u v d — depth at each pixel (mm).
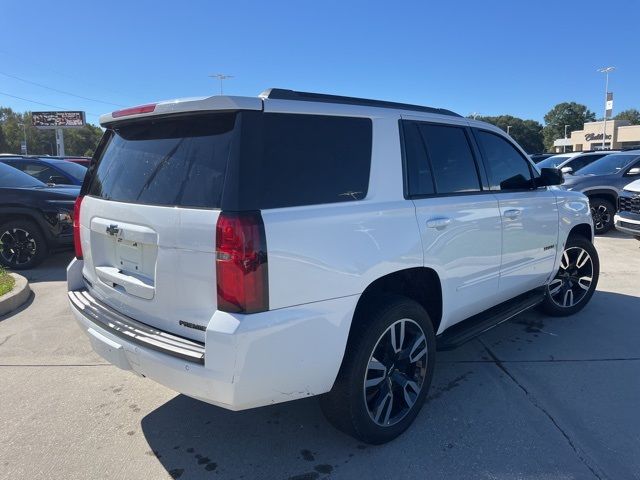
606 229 10742
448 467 2771
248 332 2244
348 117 2869
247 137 2389
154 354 2484
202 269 2352
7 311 5434
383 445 2982
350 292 2637
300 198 2518
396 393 3072
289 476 2725
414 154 3227
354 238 2674
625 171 10711
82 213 3283
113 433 3148
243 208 2293
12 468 2805
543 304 5070
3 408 3457
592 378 3812
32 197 7289
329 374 2600
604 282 6559
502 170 4066
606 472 2715
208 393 2330
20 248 7391
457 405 3422
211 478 2721
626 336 4668
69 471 2781
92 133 103812
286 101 2570
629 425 3160
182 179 2533
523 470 2734
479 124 3900
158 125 2830
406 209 3004
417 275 3260
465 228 3424
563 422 3201
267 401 2426
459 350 4379
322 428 3182
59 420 3303
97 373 3998
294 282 2408
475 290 3645
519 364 4074
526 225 4125
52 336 4762
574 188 10742
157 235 2533
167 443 3039
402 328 2977
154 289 2605
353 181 2801
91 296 3277
